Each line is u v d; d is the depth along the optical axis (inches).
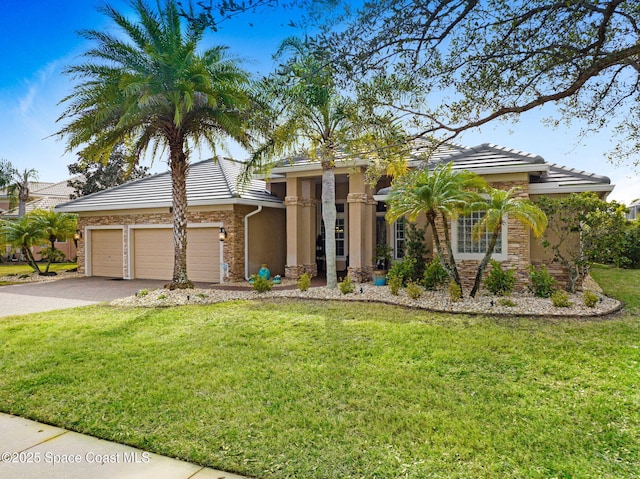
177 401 200.2
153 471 145.2
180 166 534.3
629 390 203.3
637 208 1123.9
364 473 140.6
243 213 684.1
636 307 410.9
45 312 433.1
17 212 1359.5
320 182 796.0
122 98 474.6
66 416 187.5
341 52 151.9
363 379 223.0
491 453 151.2
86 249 831.7
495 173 498.3
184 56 465.7
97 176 1406.3
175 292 507.8
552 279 440.5
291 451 155.1
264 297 490.6
